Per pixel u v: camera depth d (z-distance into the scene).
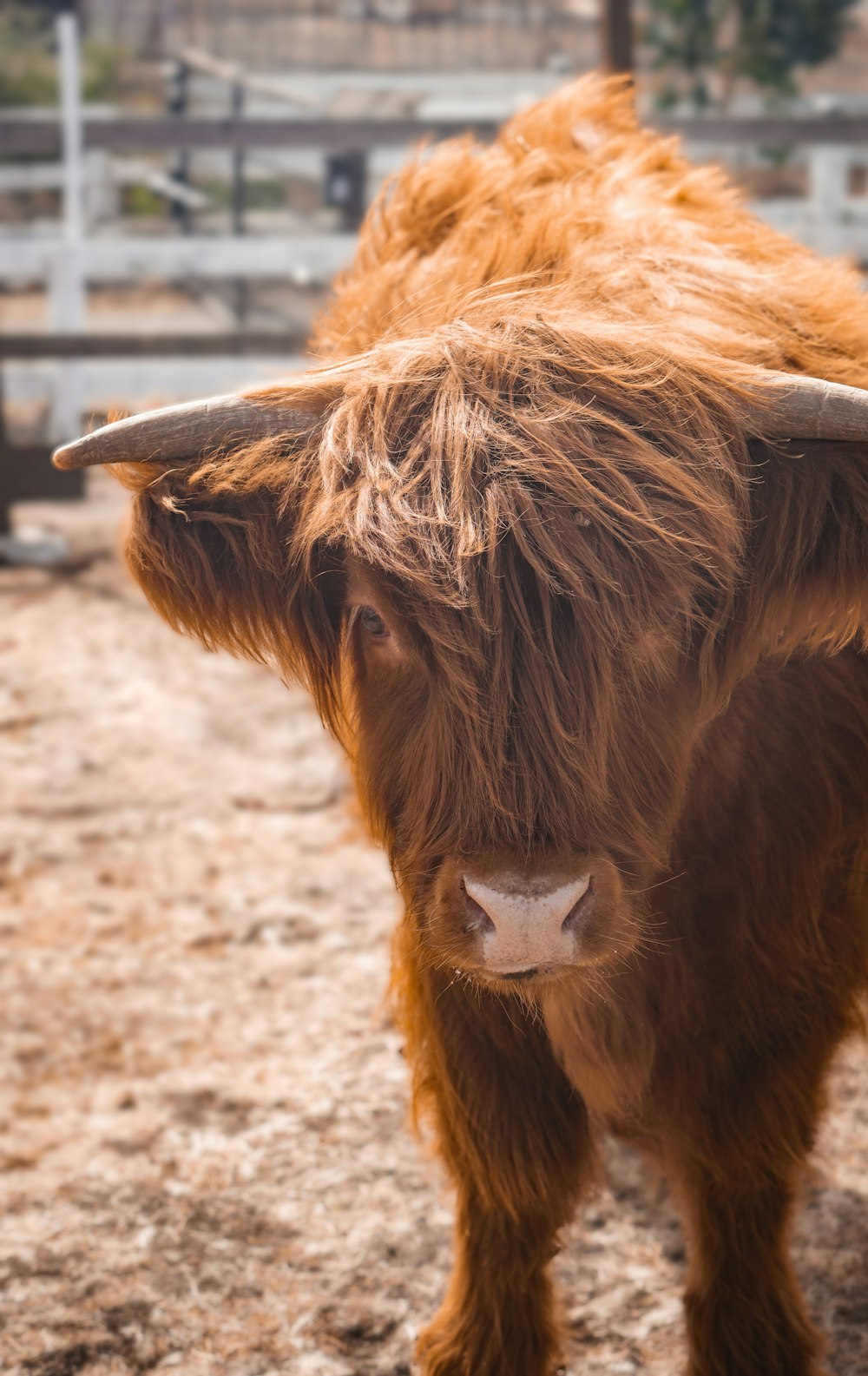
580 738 1.95
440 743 2.02
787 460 2.06
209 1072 3.70
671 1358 2.81
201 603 2.21
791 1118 2.49
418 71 21.19
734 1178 2.53
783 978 2.39
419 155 3.33
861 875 2.51
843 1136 3.38
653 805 2.09
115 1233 3.14
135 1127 3.49
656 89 16.67
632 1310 2.93
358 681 2.25
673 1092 2.44
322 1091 3.60
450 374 2.04
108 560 7.93
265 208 18.83
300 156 16.56
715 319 2.29
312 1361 2.82
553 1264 3.04
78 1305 2.94
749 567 2.10
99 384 9.42
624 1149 3.41
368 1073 3.66
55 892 4.57
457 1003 2.43
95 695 6.15
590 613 1.93
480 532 1.91
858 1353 2.79
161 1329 2.89
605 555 1.93
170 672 6.41
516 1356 2.64
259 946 4.27
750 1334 2.62
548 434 1.96
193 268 9.55
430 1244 3.11
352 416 2.06
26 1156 3.39
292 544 2.15
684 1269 3.03
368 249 3.21
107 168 16.11
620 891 2.00
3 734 5.75
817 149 11.23
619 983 2.33
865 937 2.59
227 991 4.05
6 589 7.43
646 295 2.29
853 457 2.04
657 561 1.95
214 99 18.48
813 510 2.05
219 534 2.19
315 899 4.52
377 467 2.01
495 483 1.93
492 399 2.01
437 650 1.97
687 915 2.34
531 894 1.94
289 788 5.30
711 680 2.13
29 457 7.83
